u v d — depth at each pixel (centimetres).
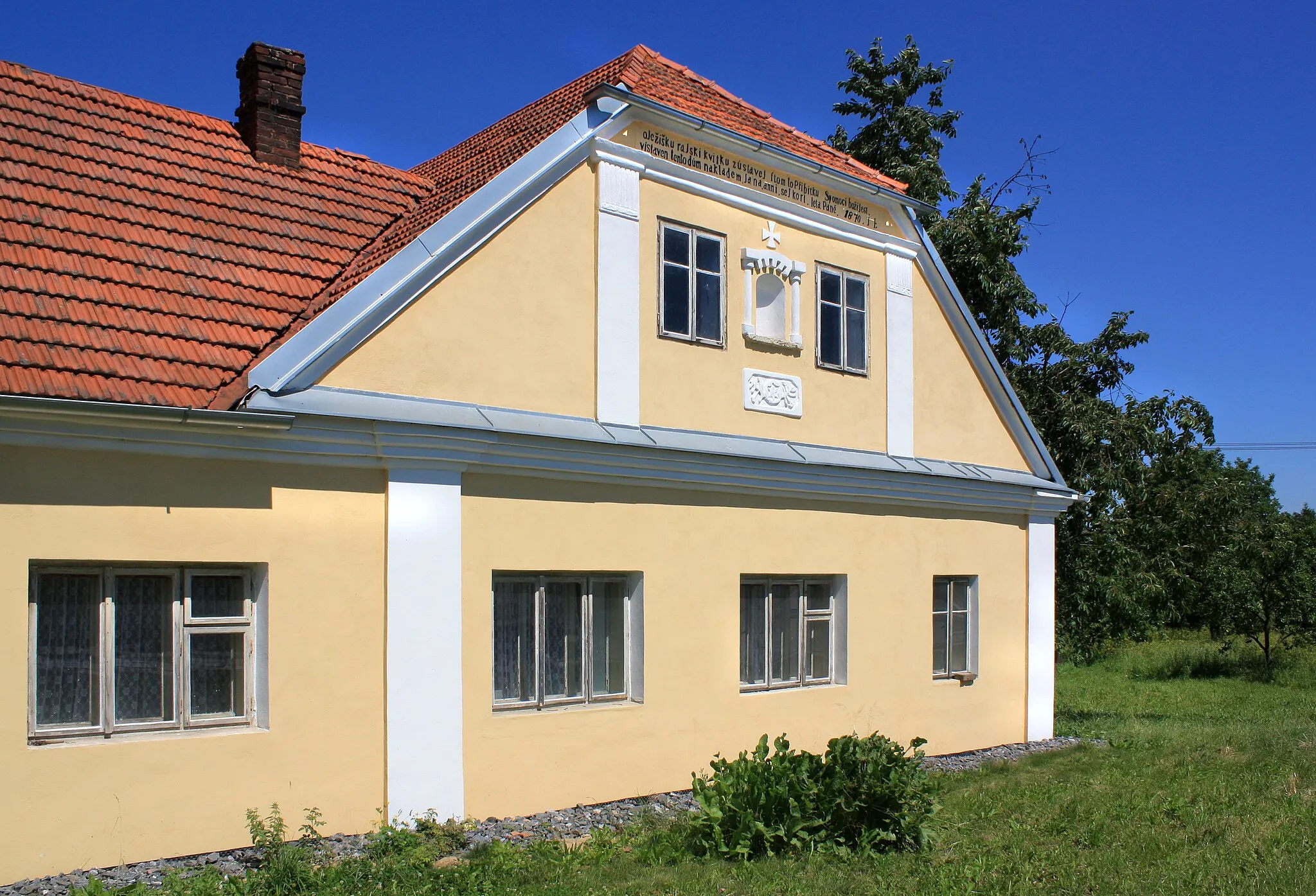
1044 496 1502
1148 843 860
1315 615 2658
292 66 1078
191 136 1016
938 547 1366
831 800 834
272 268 929
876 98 2383
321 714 812
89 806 705
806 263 1240
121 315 792
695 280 1121
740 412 1153
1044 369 1895
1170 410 1834
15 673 685
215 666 791
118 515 730
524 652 961
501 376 948
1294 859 816
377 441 835
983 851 833
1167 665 2772
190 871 713
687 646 1066
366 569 843
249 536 786
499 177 952
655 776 1028
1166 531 1848
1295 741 1454
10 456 691
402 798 840
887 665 1284
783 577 1194
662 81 1170
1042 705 1506
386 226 1059
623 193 1055
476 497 908
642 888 720
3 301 742
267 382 795
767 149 1169
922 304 1397
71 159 899
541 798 935
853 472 1219
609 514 1006
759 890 718
